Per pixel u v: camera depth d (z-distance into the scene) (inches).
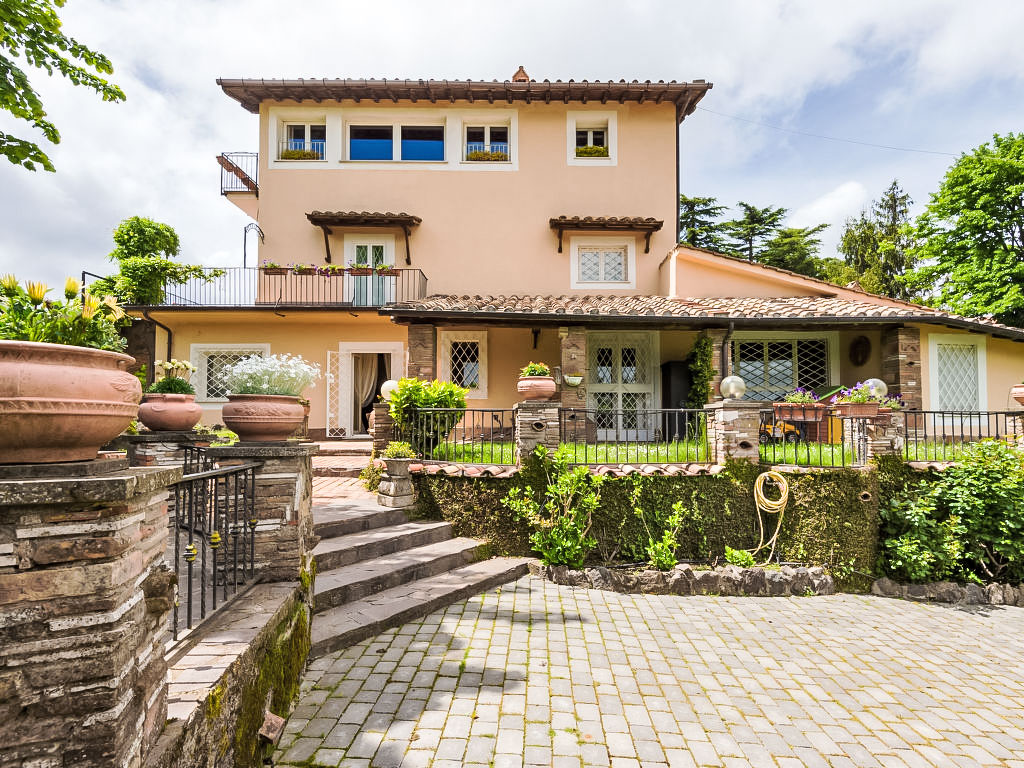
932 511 285.6
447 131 553.3
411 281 522.6
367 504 276.7
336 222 521.7
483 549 258.4
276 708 121.4
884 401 326.3
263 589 138.4
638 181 555.2
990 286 672.4
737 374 475.8
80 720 59.6
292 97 534.3
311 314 482.9
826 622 221.0
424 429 300.8
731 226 1099.3
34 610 58.3
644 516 269.1
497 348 497.0
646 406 477.1
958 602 260.4
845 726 140.3
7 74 172.6
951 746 133.3
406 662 158.6
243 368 167.5
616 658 171.6
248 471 143.9
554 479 265.7
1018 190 633.0
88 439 67.2
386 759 113.1
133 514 65.4
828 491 272.1
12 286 74.8
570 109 557.3
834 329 442.3
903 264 1085.8
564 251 548.1
